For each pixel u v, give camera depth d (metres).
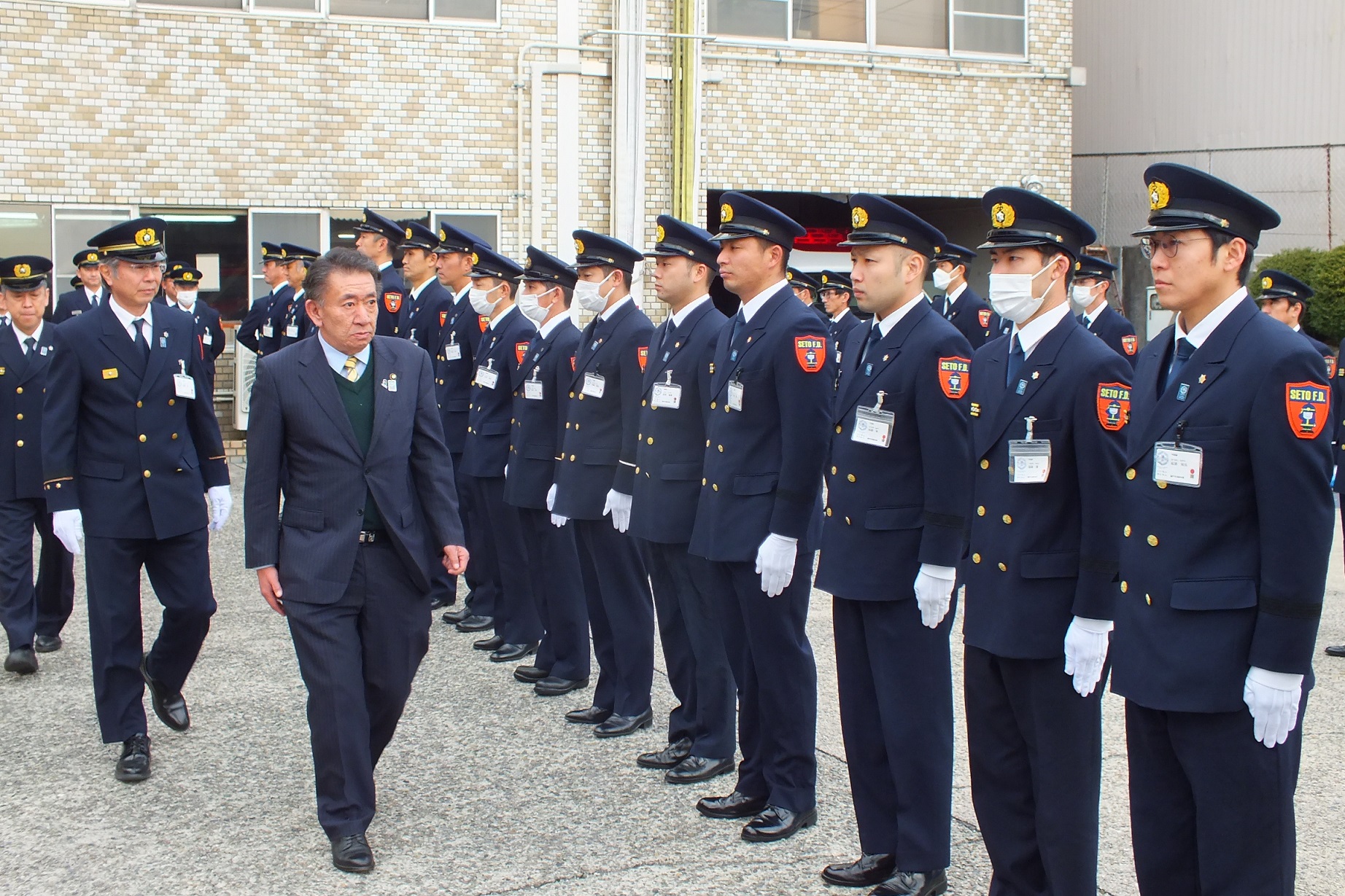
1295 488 2.80
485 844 4.22
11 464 6.25
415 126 12.82
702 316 4.86
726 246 4.37
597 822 4.41
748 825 4.26
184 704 5.35
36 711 5.64
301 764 4.98
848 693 3.97
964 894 3.86
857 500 3.88
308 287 4.21
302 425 4.16
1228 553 2.93
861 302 3.89
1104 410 3.28
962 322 9.88
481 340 6.83
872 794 3.94
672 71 13.49
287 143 12.47
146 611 7.44
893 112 14.29
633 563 5.37
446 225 7.32
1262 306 8.05
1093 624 3.27
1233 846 2.94
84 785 4.75
